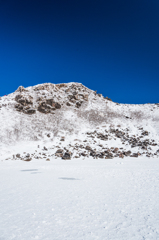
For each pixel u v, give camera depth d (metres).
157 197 8.30
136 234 4.74
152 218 5.87
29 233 4.79
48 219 5.80
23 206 7.11
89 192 9.32
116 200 7.88
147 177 13.95
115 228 5.12
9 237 4.54
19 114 50.19
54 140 42.75
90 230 5.00
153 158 31.55
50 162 26.23
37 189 10.12
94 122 58.41
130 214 6.22
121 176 14.59
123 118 64.06
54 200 7.91
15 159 29.44
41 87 69.38
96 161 27.38
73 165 22.42
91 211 6.53
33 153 33.91
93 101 75.88
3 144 35.81
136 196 8.49
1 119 44.66
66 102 67.75
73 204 7.34
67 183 11.85
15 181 12.71
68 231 4.92
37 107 56.03
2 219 5.82
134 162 25.98
